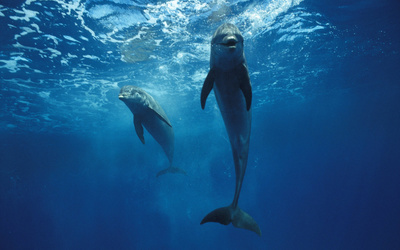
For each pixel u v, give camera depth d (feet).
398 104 105.91
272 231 129.18
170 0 25.85
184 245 117.08
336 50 47.19
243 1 27.58
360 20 36.42
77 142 99.76
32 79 41.45
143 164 141.59
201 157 142.51
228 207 12.57
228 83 10.24
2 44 30.55
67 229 191.83
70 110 60.75
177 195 150.51
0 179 119.14
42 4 24.48
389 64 60.13
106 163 132.77
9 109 54.95
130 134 97.04
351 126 141.90
